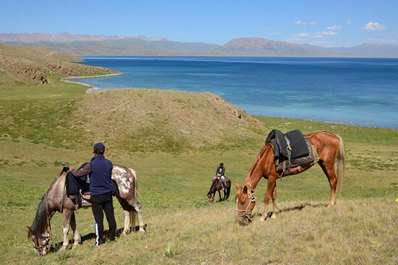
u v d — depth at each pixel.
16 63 121.62
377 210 12.44
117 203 25.16
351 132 64.25
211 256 10.40
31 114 54.22
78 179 12.54
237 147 50.50
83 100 57.81
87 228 16.73
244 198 12.95
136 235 13.31
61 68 170.75
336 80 179.00
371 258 8.95
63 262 11.36
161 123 52.88
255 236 11.46
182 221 15.43
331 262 9.05
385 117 80.12
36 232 12.52
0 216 20.00
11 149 43.12
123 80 154.38
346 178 37.75
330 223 11.65
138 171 39.22
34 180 32.72
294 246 10.14
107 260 11.03
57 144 46.41
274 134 13.13
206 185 34.44
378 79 187.12
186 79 170.38
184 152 47.75
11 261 12.26
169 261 10.37
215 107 59.66
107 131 50.34
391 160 45.53
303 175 39.09
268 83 159.25
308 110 88.81
